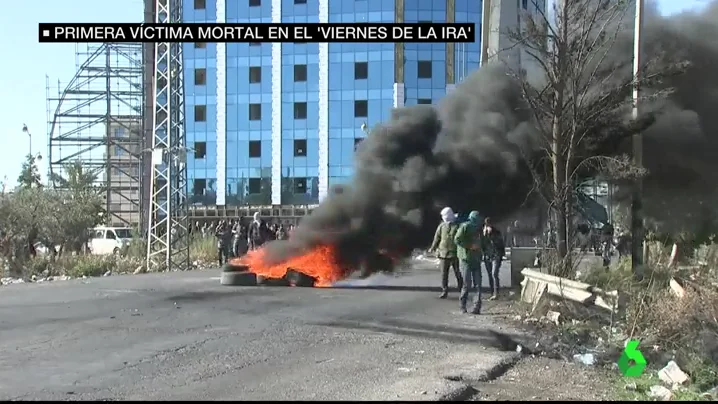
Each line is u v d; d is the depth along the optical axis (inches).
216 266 1078.4
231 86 2396.7
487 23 852.0
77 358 338.3
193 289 674.8
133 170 2426.2
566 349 376.8
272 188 2353.6
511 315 487.5
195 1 2384.4
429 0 2228.1
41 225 1058.7
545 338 399.9
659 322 382.6
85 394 270.5
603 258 750.5
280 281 731.4
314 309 522.3
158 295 614.2
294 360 338.3
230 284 716.0
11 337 394.0
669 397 282.8
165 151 984.3
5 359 335.0
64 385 284.4
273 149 2361.0
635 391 294.5
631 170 563.8
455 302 570.6
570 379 315.9
